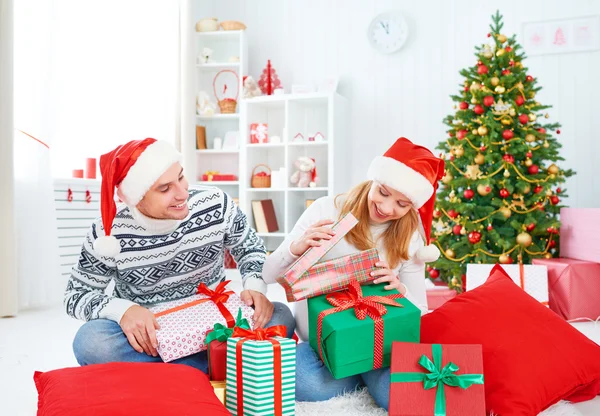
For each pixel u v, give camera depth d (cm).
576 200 456
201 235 171
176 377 134
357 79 517
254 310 170
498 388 154
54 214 367
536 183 371
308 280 161
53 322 312
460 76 488
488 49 386
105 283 173
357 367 153
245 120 508
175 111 491
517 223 361
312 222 185
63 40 397
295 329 192
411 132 502
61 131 405
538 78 464
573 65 457
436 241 377
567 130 459
